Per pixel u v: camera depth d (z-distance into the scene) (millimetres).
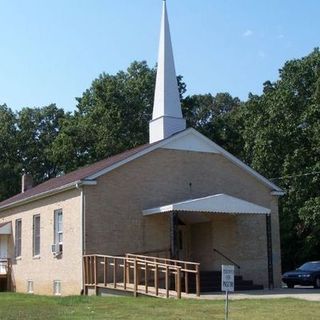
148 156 27641
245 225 29250
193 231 29828
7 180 59469
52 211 29375
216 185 29062
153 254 26812
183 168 28359
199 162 28859
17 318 15516
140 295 21922
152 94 56469
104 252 25922
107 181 26547
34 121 63875
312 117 42656
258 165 44531
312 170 41906
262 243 29453
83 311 16906
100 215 26156
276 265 29859
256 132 45719
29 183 44125
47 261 29594
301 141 43656
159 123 30641
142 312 16406
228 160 29672
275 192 30531
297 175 42781
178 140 28531
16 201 33719
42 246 30375
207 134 54781
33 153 62375
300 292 24344
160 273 25812
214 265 28219
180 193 28000
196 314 15828
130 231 26547
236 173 29766
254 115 46406
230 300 19406
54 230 28969
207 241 28797
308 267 34219
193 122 60406
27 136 62656
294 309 16703
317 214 39844
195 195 28375
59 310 17312
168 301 19203
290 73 45594
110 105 54906
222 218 28812
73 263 26625
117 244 26203
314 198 41375
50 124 64312
